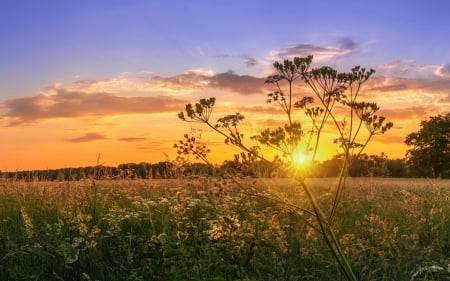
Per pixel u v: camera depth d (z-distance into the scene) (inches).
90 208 404.2
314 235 317.1
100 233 333.1
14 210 395.2
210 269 247.6
